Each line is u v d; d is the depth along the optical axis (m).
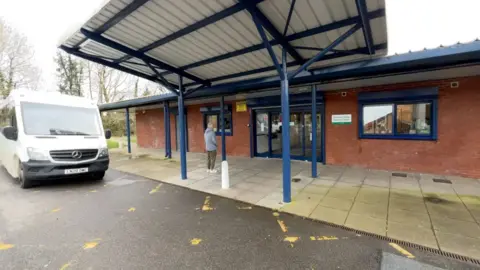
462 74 5.53
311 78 5.66
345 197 4.78
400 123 6.75
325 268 2.58
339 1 3.25
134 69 6.50
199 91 7.73
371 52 4.31
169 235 3.39
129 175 7.36
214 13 3.69
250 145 9.88
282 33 4.12
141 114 15.20
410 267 2.57
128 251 2.97
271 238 3.26
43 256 2.86
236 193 5.27
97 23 4.07
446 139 6.09
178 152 12.54
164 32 4.37
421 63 4.49
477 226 3.41
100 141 6.45
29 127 5.79
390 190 5.13
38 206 4.58
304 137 8.57
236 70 6.17
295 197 4.87
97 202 4.81
